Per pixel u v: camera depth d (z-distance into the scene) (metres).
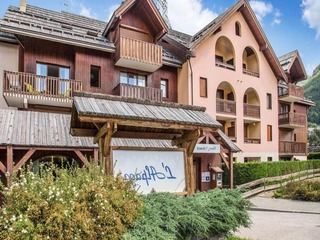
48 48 16.12
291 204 13.44
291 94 26.81
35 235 3.79
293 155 27.34
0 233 3.78
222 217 5.80
